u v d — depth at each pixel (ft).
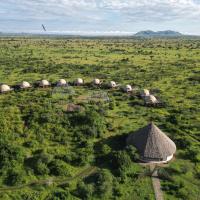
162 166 130.82
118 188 115.14
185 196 112.16
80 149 141.49
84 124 164.66
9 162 126.72
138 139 140.77
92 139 153.89
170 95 238.27
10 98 214.90
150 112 195.52
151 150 133.18
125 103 214.69
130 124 174.70
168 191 115.24
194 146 148.97
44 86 251.39
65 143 147.95
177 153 141.69
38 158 130.62
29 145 143.54
